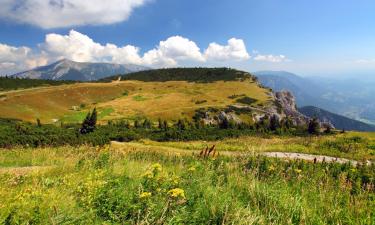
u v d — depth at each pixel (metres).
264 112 199.62
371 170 12.08
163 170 8.73
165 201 5.64
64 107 194.62
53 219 5.23
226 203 5.79
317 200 6.93
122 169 9.82
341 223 5.45
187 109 190.12
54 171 11.33
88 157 14.26
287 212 5.82
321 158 23.84
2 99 170.88
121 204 5.80
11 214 5.34
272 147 28.92
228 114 183.88
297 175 9.67
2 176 10.34
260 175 9.40
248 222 5.24
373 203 6.80
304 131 90.19
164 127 109.69
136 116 178.38
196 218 5.41
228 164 10.48
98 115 180.88
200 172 8.74
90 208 5.72
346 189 8.00
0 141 37.25
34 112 170.38
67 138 43.94
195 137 63.56
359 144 31.12
